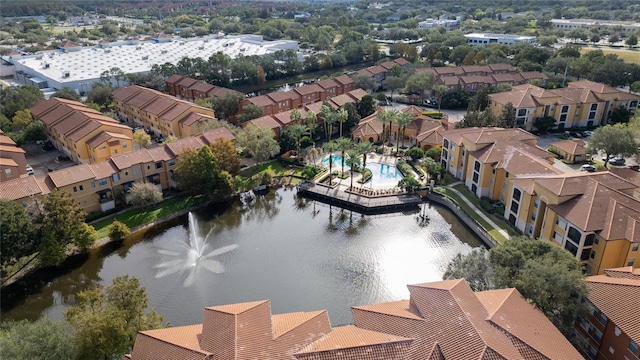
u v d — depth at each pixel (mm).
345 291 65938
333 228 84188
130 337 47375
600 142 101062
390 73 186500
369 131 122750
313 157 112688
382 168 107938
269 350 38906
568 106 128500
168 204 89000
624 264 60312
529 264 50688
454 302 42531
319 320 44969
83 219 73562
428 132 117500
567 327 49750
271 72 196375
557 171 76938
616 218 61625
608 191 66250
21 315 62344
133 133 122375
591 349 50812
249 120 125938
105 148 100250
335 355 38562
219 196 92812
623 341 45688
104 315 44875
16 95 132875
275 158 112500
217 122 111750
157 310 61875
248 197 95938
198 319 60375
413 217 88500
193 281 67875
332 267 71625
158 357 39531
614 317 46312
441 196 92250
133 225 81750
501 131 97750
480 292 48125
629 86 156125
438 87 149375
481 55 191375
